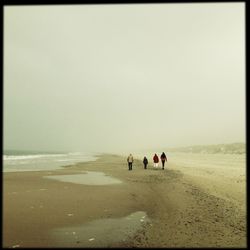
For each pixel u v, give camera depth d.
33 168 37.91
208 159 56.19
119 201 14.80
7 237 9.28
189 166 36.72
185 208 13.28
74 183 21.72
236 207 13.34
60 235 9.53
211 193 16.73
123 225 10.66
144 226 10.55
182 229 10.20
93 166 41.06
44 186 20.02
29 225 10.53
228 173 26.50
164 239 9.22
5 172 31.06
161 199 15.32
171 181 22.27
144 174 27.75
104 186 20.03
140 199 15.34
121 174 28.22
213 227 10.42
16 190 18.09
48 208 13.12
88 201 14.76
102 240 9.11
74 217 11.67
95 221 11.16
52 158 75.69
